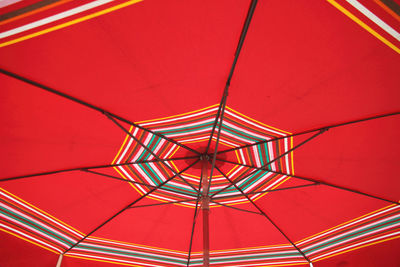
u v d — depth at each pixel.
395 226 5.30
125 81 3.37
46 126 3.80
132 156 4.64
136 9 2.65
